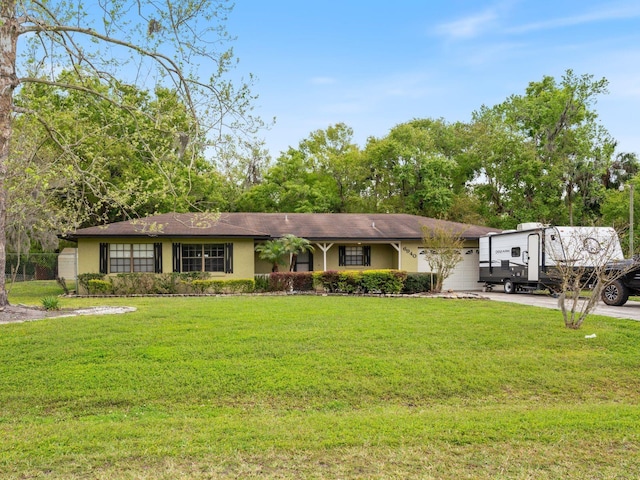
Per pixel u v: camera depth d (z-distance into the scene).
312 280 19.86
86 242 19.97
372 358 8.15
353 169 40.34
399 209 38.47
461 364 7.96
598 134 33.94
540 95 35.94
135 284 19.09
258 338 9.16
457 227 24.00
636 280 14.37
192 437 5.05
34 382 7.06
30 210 16.69
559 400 6.85
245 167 12.53
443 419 5.71
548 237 17.31
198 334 9.43
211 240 20.98
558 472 4.14
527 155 33.72
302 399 6.71
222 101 11.64
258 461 4.40
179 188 13.19
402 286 19.19
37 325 10.08
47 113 14.84
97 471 4.20
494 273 20.97
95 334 9.33
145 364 7.75
